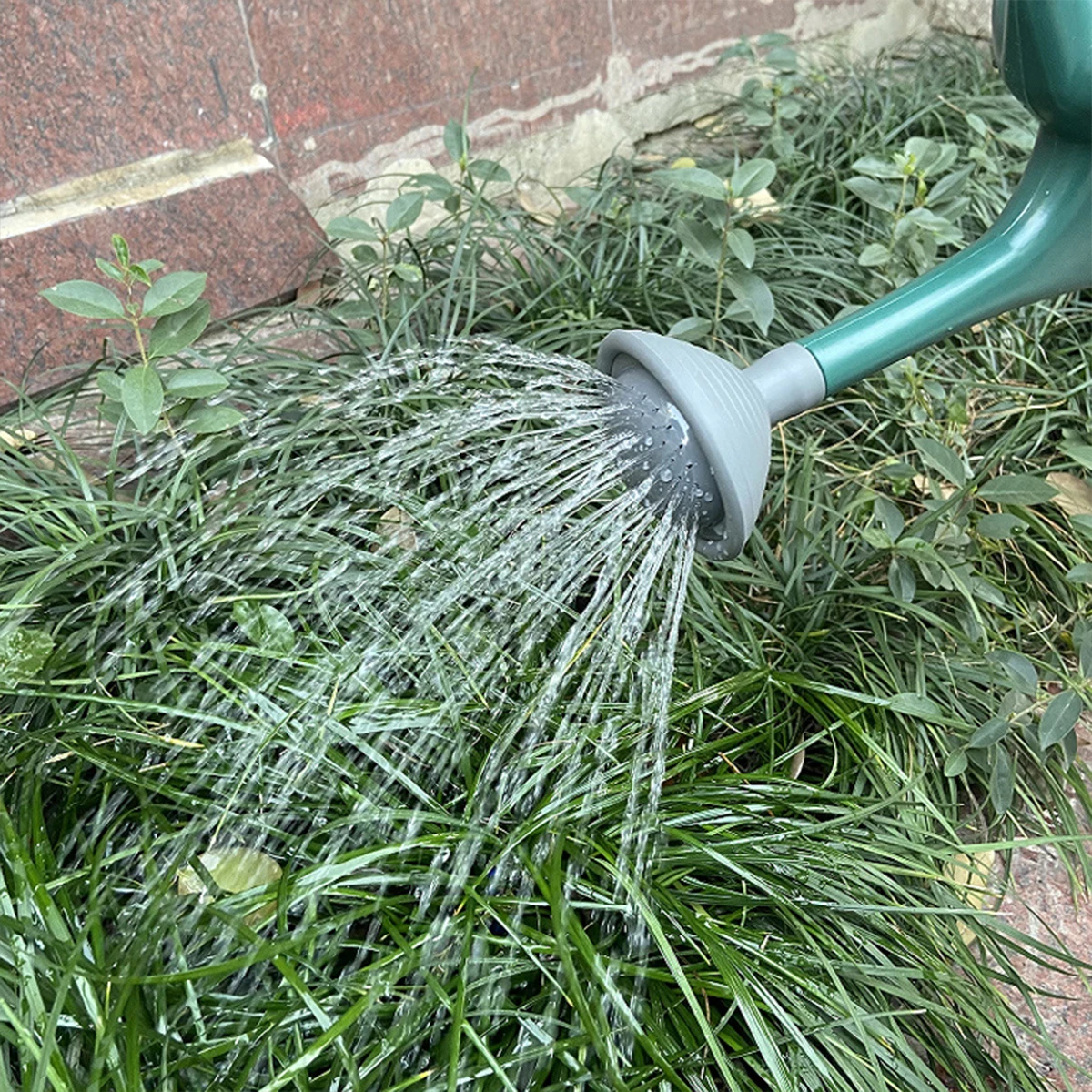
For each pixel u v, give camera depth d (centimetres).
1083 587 172
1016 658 148
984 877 134
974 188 238
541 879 111
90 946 105
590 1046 107
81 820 119
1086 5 117
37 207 176
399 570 141
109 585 141
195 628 137
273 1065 102
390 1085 103
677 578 127
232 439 161
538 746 127
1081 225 132
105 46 177
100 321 179
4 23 167
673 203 233
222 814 113
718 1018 115
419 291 196
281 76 199
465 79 227
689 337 187
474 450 161
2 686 123
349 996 105
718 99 281
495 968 108
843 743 144
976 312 137
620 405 129
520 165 244
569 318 194
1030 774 156
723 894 123
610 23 251
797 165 247
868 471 181
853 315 136
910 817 138
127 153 184
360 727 123
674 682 148
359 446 165
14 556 139
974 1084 118
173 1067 96
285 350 183
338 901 116
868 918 125
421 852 118
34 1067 93
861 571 170
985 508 182
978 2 315
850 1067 110
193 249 188
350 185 216
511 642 139
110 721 125
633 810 121
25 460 155
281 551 143
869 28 317
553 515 131
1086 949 138
